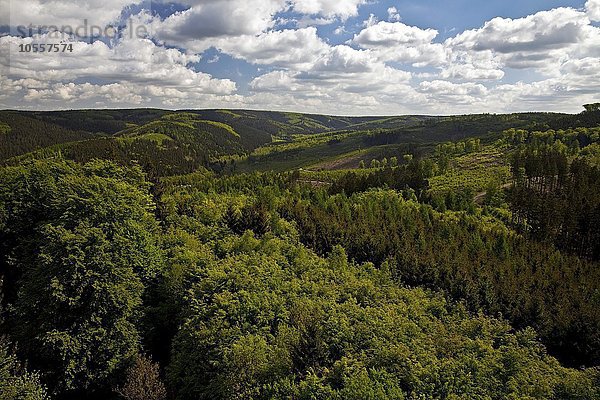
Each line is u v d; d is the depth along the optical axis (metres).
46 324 47.84
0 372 34.66
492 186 114.00
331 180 183.38
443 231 78.31
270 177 143.12
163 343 53.94
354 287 51.22
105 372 47.47
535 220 89.81
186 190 122.06
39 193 66.56
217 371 40.50
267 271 52.44
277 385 33.97
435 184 141.00
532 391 33.38
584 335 49.38
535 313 53.62
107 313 49.56
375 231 76.44
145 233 57.25
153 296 56.91
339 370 33.88
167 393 45.09
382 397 29.84
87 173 68.75
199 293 49.25
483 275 60.31
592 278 63.19
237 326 42.28
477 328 44.06
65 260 47.44
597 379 35.09
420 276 62.62
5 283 61.72
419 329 41.75
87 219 51.56
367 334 39.19
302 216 81.88
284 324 43.12
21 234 64.06
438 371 34.09
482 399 31.61
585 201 83.62
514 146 189.50
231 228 73.19
